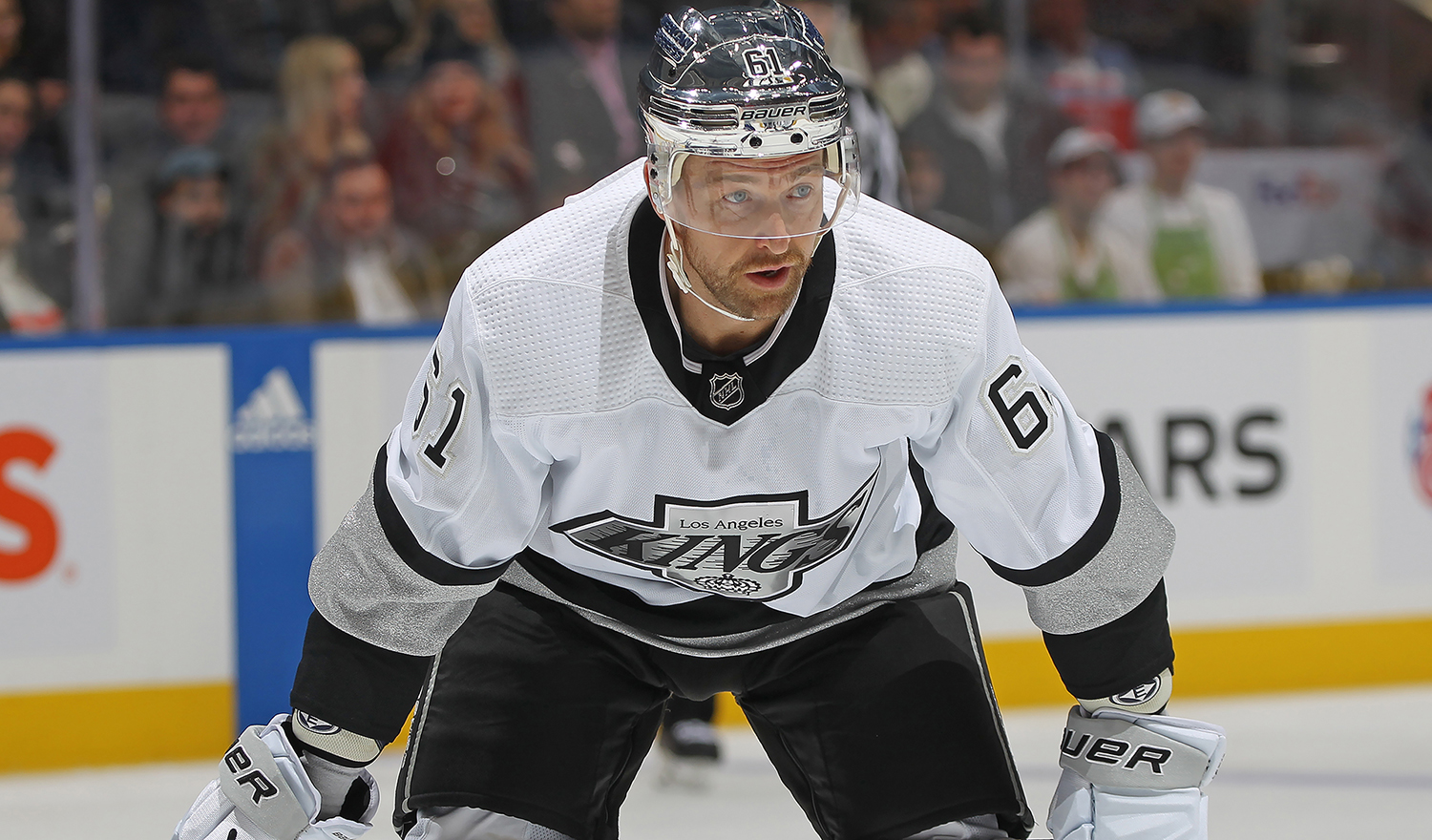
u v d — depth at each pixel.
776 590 4.01
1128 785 3.90
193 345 8.60
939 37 11.54
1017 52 11.74
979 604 9.31
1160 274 11.67
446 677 4.07
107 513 8.54
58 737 8.52
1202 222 11.72
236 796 3.74
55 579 8.49
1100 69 11.95
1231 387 9.72
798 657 4.16
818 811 4.08
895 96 11.45
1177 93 12.26
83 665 8.54
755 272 3.33
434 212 10.83
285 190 10.55
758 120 3.20
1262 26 12.38
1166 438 9.63
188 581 8.64
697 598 4.10
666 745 7.78
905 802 3.87
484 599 4.20
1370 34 12.60
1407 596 10.03
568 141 11.13
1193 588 9.68
